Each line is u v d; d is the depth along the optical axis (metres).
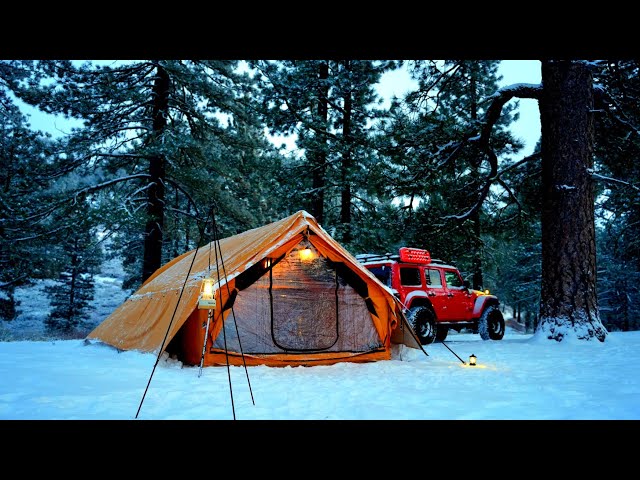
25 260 18.00
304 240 6.95
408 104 14.02
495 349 8.88
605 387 4.60
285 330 6.55
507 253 32.94
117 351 7.35
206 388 4.45
